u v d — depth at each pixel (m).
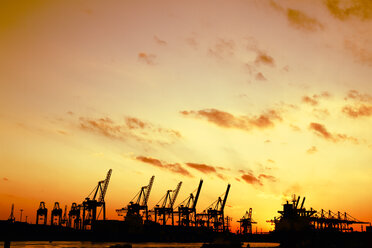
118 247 146.38
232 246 148.88
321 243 138.00
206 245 150.75
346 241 134.38
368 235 138.75
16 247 172.38
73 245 193.12
